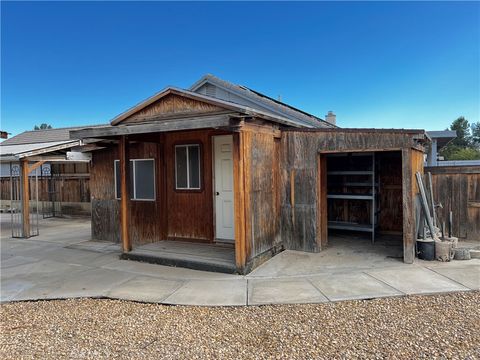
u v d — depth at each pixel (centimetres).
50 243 806
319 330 335
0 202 1591
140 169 753
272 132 623
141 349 308
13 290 479
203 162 693
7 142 1616
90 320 378
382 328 335
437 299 406
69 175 1305
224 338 325
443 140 1354
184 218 718
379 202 800
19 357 298
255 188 561
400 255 608
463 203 673
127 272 554
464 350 289
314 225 635
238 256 525
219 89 1176
